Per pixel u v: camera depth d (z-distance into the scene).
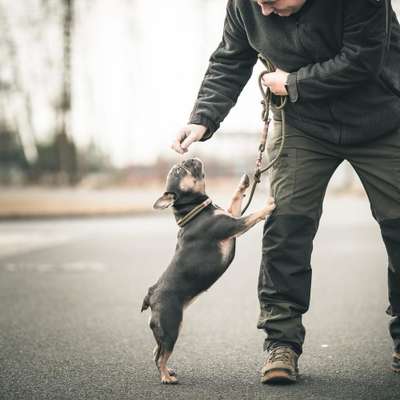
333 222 21.45
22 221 22.55
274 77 5.00
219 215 5.11
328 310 7.89
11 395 4.88
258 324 5.32
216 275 5.07
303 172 5.18
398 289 5.23
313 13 4.72
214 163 46.94
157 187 43.84
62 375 5.38
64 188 42.22
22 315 7.74
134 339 6.61
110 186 43.19
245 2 5.03
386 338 6.50
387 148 4.98
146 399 4.75
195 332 6.86
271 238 5.24
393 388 4.91
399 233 5.07
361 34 4.59
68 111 41.00
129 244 15.03
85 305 8.33
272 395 4.79
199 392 4.89
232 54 5.42
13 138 46.31
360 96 4.88
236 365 5.64
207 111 5.36
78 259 12.52
